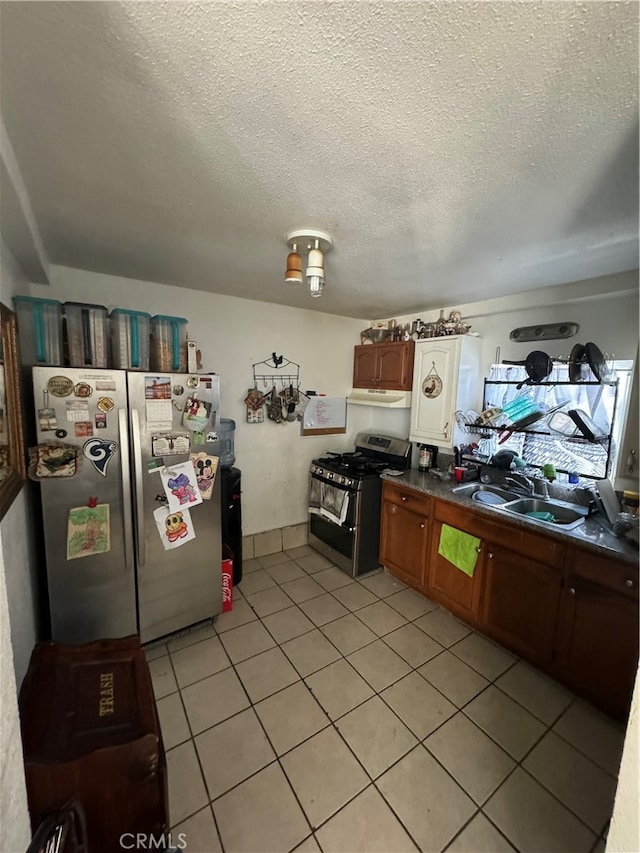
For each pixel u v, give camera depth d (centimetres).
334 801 136
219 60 75
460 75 77
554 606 189
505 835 127
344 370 360
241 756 151
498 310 266
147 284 245
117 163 112
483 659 209
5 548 131
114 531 191
